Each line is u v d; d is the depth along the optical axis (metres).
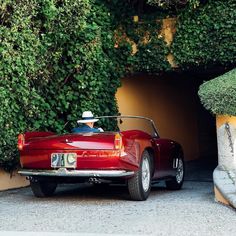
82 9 10.55
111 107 12.45
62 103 11.06
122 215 6.72
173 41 12.52
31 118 10.09
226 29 11.75
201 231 5.56
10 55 9.18
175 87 17.53
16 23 9.30
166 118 16.64
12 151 9.55
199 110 19.41
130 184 8.05
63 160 7.79
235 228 5.73
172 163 10.05
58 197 8.86
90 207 7.51
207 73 17.03
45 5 9.94
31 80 9.98
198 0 11.60
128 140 7.87
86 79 11.30
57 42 10.53
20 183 10.47
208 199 8.43
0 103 9.06
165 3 11.99
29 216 6.72
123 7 13.02
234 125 8.39
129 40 13.02
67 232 5.58
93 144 7.70
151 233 5.48
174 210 7.11
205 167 15.94
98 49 11.55
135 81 14.73
